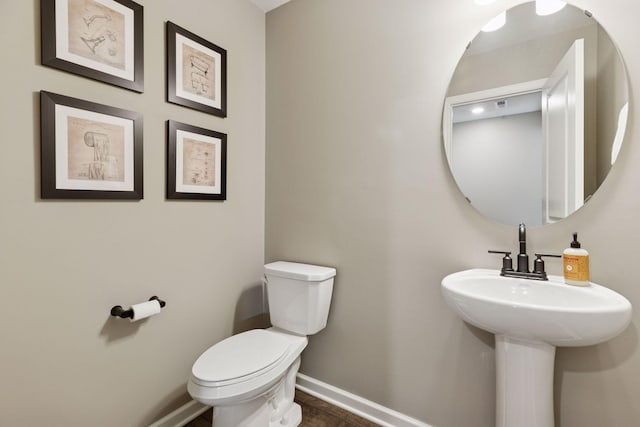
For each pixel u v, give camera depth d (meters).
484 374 1.34
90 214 1.24
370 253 1.64
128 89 1.35
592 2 1.13
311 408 1.71
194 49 1.61
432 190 1.46
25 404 1.08
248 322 1.98
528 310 0.90
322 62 1.81
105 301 1.29
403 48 1.53
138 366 1.40
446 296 1.10
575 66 1.16
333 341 1.78
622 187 1.09
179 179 1.55
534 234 1.24
